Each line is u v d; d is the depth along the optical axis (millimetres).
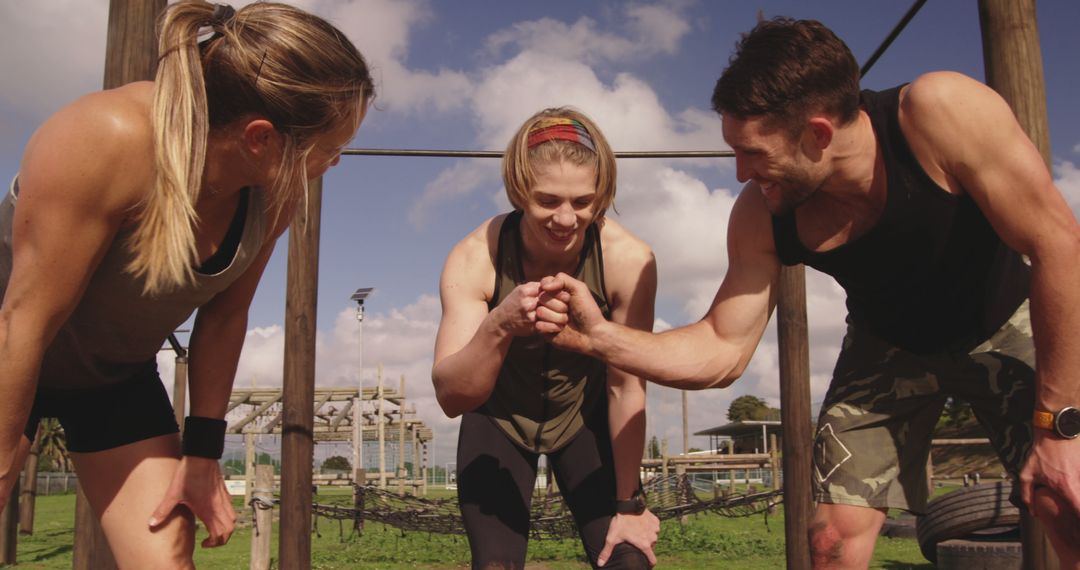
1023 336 2139
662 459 20234
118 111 1595
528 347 2410
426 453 36312
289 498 4719
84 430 2018
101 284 1768
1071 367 1790
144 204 1657
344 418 29547
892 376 2408
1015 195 1812
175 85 1602
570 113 2293
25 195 1557
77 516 2932
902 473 2439
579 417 2600
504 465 2508
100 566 2906
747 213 2320
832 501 2424
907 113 1940
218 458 2109
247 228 1844
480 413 2588
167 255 1690
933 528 7438
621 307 2529
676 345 2201
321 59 1652
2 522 9047
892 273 2104
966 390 2287
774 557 10070
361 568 9305
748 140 1920
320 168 1819
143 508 1995
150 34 2980
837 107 1889
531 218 2266
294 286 4844
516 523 2426
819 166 1941
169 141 1588
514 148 2223
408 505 11062
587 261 2482
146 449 2039
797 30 1902
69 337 1841
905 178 1954
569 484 2586
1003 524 7051
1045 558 2789
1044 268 1800
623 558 2412
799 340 4844
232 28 1634
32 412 2004
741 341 2287
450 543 11773
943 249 2018
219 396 2109
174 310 1887
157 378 2156
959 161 1862
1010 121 1851
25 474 13391
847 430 2445
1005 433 2211
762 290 2295
